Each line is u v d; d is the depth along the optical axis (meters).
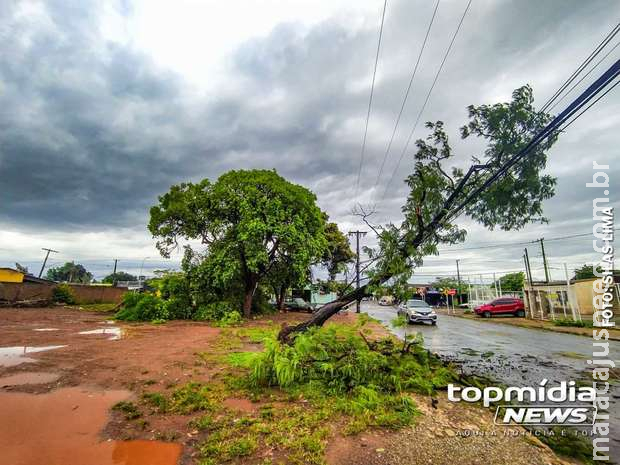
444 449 3.86
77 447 3.70
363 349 6.98
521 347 11.91
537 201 8.68
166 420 4.44
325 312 8.55
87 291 30.95
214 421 4.41
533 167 8.26
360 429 4.27
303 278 23.31
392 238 8.48
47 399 5.14
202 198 21.08
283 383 5.85
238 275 21.73
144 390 5.64
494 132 8.48
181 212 21.19
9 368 6.87
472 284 38.72
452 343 12.87
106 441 3.85
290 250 21.91
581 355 10.29
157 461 3.43
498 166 8.55
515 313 27.44
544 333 16.50
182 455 3.57
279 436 3.98
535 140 6.04
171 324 16.52
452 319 26.53
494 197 8.81
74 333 12.15
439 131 9.09
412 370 6.80
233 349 9.47
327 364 6.05
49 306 25.56
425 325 20.61
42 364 7.24
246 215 19.70
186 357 8.21
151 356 8.27
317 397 5.38
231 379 6.26
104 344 9.91
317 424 4.39
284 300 33.88
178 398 5.24
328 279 24.55
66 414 4.58
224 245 20.58
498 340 13.76
